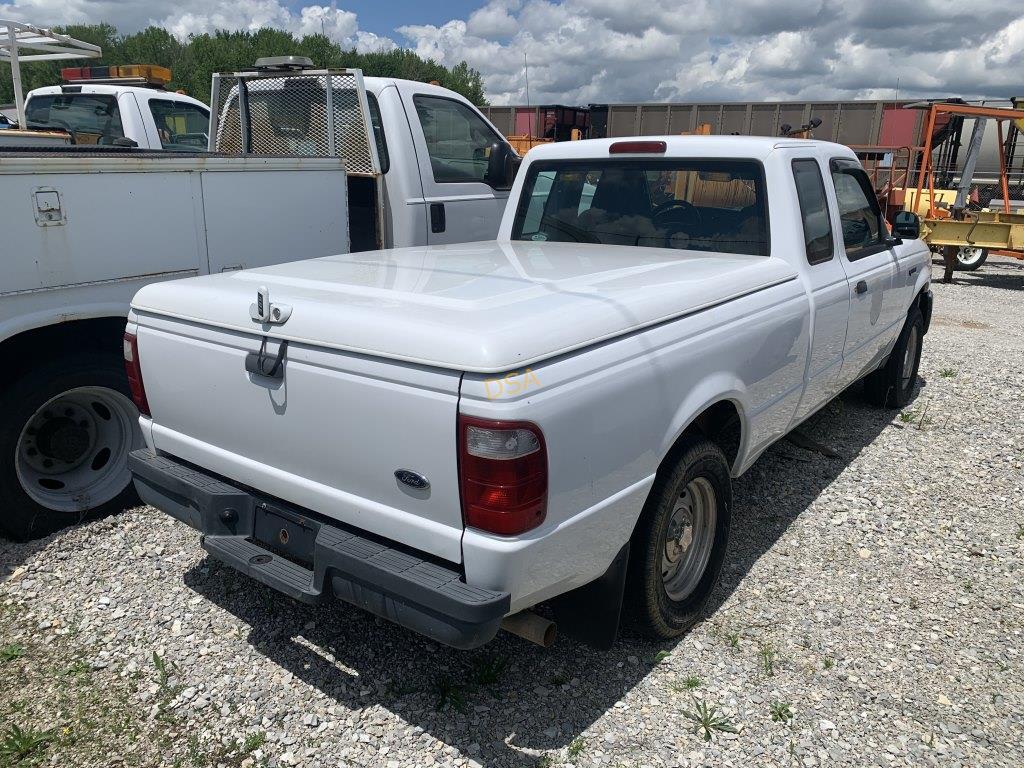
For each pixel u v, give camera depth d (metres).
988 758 2.69
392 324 2.38
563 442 2.35
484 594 2.30
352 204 6.07
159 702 2.87
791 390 3.87
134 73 9.16
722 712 2.88
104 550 3.86
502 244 4.43
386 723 2.78
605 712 2.86
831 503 4.57
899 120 19.44
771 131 20.80
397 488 2.44
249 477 2.87
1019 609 3.57
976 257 15.16
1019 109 15.75
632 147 4.34
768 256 3.91
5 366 3.80
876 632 3.38
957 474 5.01
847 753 2.70
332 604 3.48
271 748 2.66
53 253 3.61
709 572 3.41
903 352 5.94
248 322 2.72
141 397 3.24
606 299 2.73
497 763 2.61
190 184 4.09
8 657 3.07
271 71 5.98
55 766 2.58
